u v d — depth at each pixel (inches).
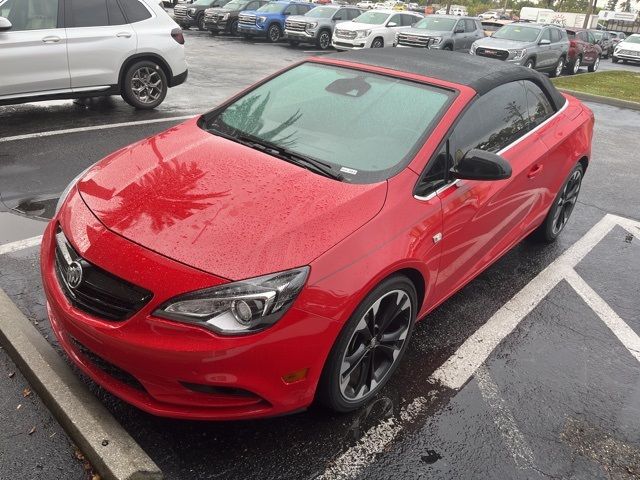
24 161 227.0
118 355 92.5
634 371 137.2
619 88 626.8
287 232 98.8
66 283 101.2
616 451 111.9
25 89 277.0
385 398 119.1
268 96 148.3
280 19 840.3
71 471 95.1
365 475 100.4
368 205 108.9
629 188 269.7
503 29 713.6
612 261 193.2
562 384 129.5
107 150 248.1
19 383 112.8
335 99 140.3
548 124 173.0
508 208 151.1
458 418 115.8
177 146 128.8
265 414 97.8
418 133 126.1
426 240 115.3
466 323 149.1
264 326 90.7
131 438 97.3
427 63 150.9
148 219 101.3
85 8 290.0
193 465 98.2
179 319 89.4
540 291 169.3
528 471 105.2
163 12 323.3
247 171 115.9
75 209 109.4
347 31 759.7
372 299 104.5
